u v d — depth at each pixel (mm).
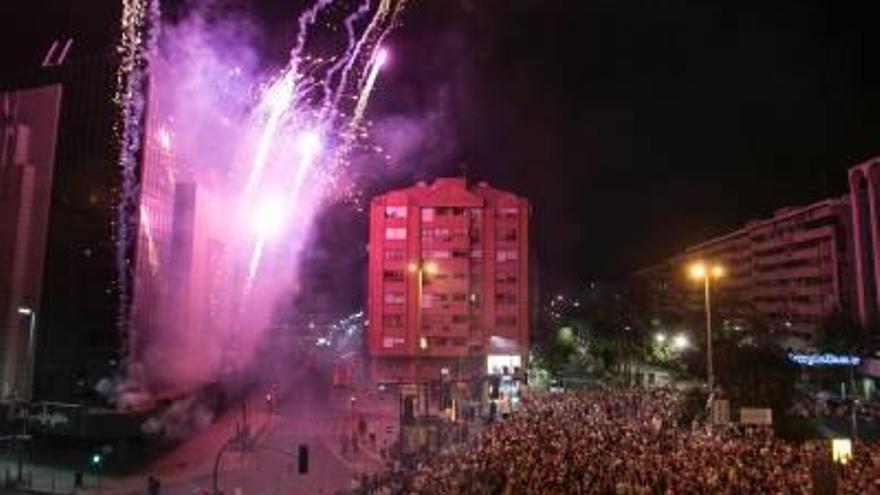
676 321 102062
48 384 87188
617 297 127312
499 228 120188
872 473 32281
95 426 73125
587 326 126500
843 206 126812
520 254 119625
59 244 90188
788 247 142750
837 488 21547
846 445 36656
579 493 31984
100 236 89812
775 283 147625
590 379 108062
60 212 90500
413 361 117688
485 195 121000
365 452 70250
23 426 69062
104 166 90438
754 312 96312
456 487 35750
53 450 72625
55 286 89562
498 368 104500
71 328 88812
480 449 43062
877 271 108750
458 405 77688
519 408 67750
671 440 43125
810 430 54000
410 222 120312
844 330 101438
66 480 61000
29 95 92312
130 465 67062
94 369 87500
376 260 120250
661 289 121688
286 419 91125
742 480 32094
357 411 97000
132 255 89062
